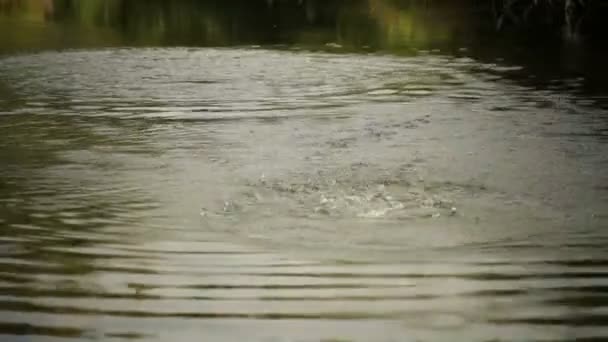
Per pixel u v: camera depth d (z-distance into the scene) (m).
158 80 18.14
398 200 9.03
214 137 12.38
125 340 5.82
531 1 31.84
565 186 9.49
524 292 6.58
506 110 14.40
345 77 18.55
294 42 25.50
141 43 25.31
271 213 8.60
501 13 31.45
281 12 34.44
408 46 24.53
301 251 7.50
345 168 10.39
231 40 26.14
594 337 5.82
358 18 32.09
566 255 7.37
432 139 12.09
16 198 9.18
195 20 31.84
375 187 9.53
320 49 23.84
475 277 6.89
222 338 5.86
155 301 6.44
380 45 24.72
